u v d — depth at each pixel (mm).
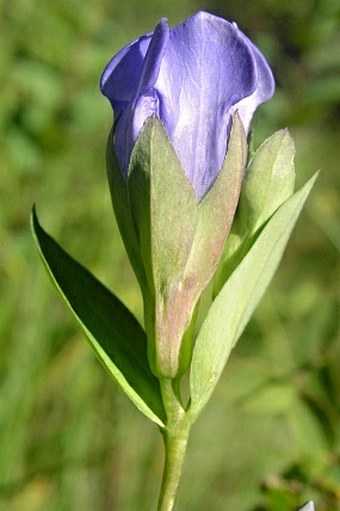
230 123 155
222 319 158
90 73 303
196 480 322
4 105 293
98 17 313
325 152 417
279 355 275
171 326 159
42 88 296
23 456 261
